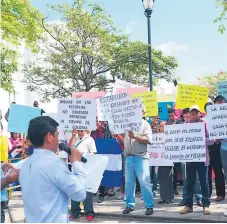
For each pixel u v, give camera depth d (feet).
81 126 20.76
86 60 74.64
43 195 8.51
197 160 19.67
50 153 9.00
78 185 8.74
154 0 41.88
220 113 19.04
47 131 9.02
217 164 24.79
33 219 8.52
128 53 75.97
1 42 43.06
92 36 73.15
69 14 70.23
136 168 21.83
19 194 31.40
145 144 21.65
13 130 23.94
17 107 24.20
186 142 19.88
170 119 26.18
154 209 23.26
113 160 27.09
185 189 22.22
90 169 15.75
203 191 21.16
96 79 77.36
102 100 21.50
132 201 22.44
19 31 43.09
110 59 73.72
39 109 25.02
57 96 77.51
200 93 28.12
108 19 72.23
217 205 23.63
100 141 27.50
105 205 25.75
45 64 82.28
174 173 28.04
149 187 21.74
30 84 79.92
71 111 20.85
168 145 20.26
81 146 21.39
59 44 73.41
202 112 27.84
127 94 20.59
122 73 85.56
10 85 47.06
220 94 25.48
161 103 34.30
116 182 26.91
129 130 20.48
